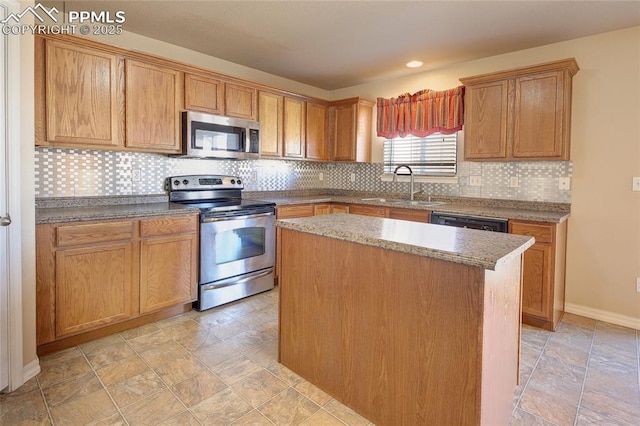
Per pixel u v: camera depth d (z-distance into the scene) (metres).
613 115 2.96
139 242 2.66
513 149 3.16
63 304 2.32
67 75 2.53
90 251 2.42
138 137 2.92
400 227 1.95
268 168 4.42
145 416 1.75
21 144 1.94
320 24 2.94
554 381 2.10
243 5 2.64
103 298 2.50
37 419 1.71
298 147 4.33
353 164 4.87
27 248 2.01
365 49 3.47
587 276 3.11
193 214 2.98
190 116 3.17
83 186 2.94
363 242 1.68
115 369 2.16
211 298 3.12
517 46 3.33
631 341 2.63
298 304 2.10
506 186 3.55
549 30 2.96
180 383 2.03
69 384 2.00
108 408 1.81
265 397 1.92
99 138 2.70
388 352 1.67
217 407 1.83
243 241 3.38
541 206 3.33
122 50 2.79
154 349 2.41
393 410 1.66
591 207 3.08
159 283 2.79
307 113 4.42
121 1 2.59
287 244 2.15
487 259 1.30
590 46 3.04
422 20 2.83
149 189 3.34
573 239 3.17
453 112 3.80
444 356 1.48
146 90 2.96
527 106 3.08
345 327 1.85
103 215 2.45
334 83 4.68
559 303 3.01
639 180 2.86
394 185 4.45
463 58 3.68
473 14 2.70
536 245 2.85
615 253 2.99
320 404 1.88
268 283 3.65
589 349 2.50
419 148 4.25
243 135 3.63
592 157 3.05
